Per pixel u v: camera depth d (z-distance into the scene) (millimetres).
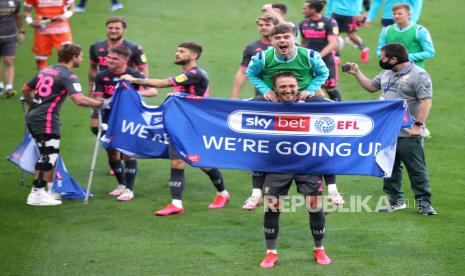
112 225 12984
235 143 11477
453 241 11992
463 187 14641
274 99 11297
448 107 19797
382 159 11328
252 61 11531
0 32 20859
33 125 13867
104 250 11844
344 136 11258
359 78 13484
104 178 15750
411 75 12820
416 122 12844
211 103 11531
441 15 29766
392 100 11242
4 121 19344
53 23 21062
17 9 21000
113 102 13641
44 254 11695
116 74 14539
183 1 32812
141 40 26578
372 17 23828
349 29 23578
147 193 14805
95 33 27297
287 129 11281
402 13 16609
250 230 12719
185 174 16031
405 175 15375
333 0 23500
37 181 14055
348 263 11188
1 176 15711
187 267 11125
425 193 13219
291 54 11328
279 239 12234
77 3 32938
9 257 11570
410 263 11180
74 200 14375
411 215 13258
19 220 13219
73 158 16906
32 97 14320
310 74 11531
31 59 25156
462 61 23938
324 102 11250
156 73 22938
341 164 11289
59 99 13906
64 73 13750
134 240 12258
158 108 13555
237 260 11367
